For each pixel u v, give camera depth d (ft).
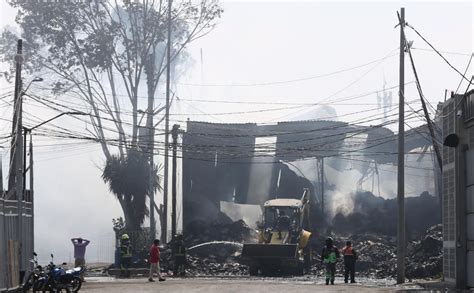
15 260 99.71
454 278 106.93
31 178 121.90
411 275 148.97
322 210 209.05
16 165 112.88
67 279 92.07
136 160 197.26
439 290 101.35
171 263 174.19
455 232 105.09
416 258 165.78
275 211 158.61
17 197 106.63
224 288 103.65
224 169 210.59
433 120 146.30
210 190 209.67
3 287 91.45
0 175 108.99
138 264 177.27
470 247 102.27
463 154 104.94
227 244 189.16
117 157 199.62
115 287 107.65
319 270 168.96
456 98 105.91
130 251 150.10
